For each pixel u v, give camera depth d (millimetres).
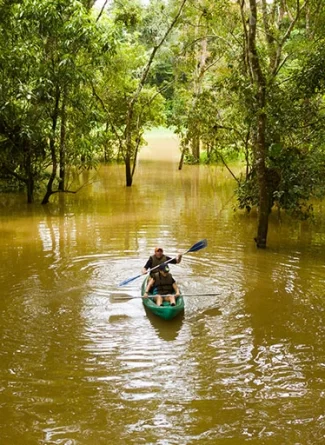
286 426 5691
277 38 16125
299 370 6910
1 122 16875
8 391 6312
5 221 15859
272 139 14883
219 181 25422
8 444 5340
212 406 6070
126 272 10852
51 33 16734
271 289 9977
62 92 17641
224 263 11609
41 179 20234
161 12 23078
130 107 23312
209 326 8273
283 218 16750
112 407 6031
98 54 17781
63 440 5422
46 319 8430
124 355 7273
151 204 19000
